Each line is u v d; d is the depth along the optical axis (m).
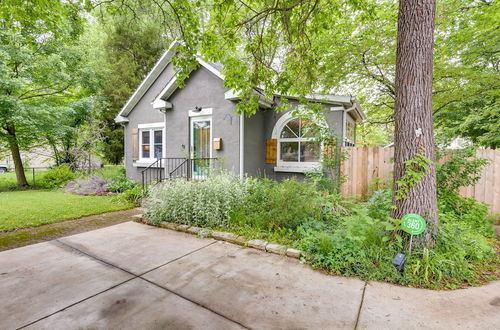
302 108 6.95
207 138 8.01
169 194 4.93
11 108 8.77
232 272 2.90
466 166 4.31
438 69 7.93
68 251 3.53
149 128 10.62
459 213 4.39
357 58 9.03
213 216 4.47
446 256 2.85
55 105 10.79
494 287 2.54
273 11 4.05
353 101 6.86
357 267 2.85
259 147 8.13
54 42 9.60
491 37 7.34
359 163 5.96
